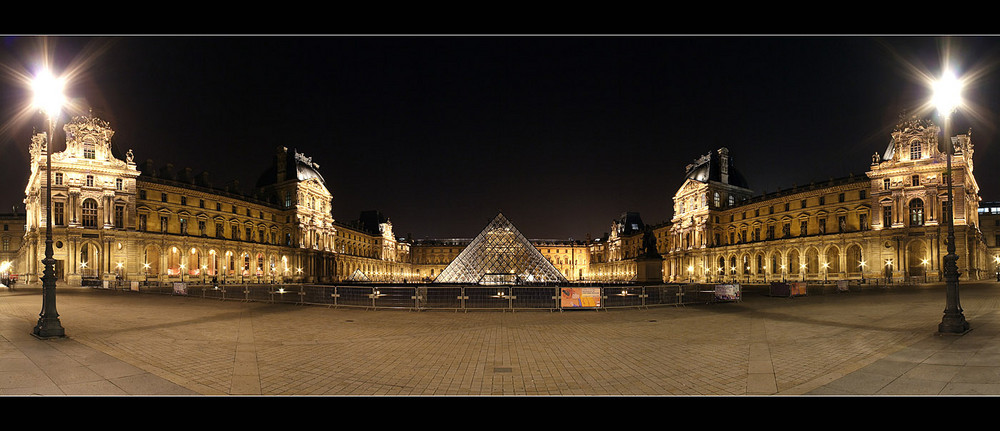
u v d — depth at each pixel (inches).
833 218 3400.6
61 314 1030.4
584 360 526.9
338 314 1069.8
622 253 6589.6
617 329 797.9
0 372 454.9
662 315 1032.8
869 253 3058.6
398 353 571.8
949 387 393.4
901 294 1651.1
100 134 2994.6
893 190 2977.4
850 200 3282.5
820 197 3496.6
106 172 2967.5
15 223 4451.3
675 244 4963.1
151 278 3125.0
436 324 879.7
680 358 534.9
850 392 383.9
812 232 3555.6
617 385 416.2
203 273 3430.1
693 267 4576.8
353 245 5930.1
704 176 4658.0
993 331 687.1
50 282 689.6
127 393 385.7
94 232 2886.3
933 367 465.4
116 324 855.7
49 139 717.3
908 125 2960.1
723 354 557.9
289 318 981.8
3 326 796.6
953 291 684.1
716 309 1176.8
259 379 437.1
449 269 2578.7
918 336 664.4
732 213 4357.8
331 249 5044.3
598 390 399.9
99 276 2878.9
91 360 516.7
